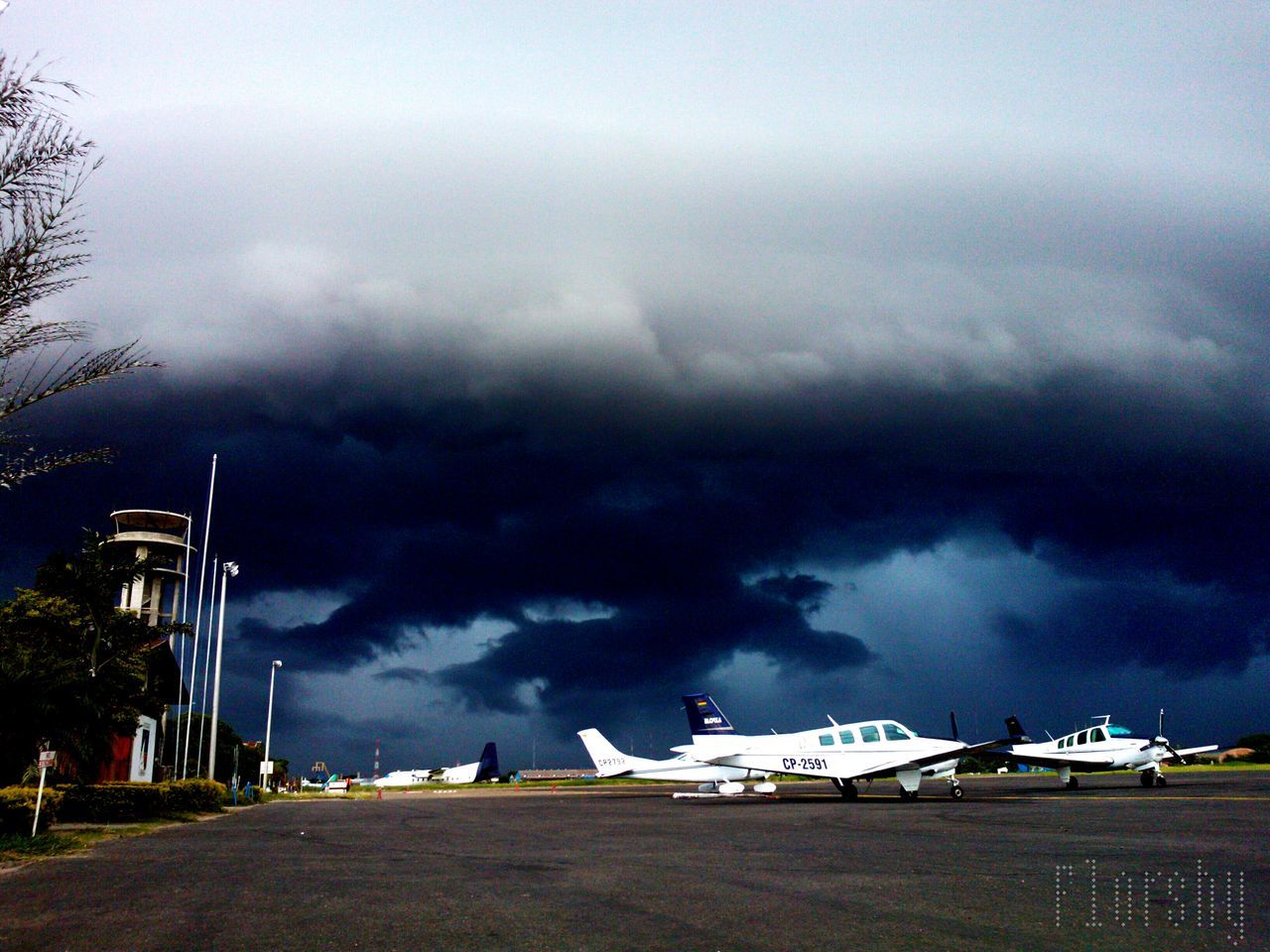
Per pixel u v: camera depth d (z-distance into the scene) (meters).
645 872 12.12
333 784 109.31
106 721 24.47
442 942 7.42
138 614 31.83
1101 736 41.62
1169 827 18.50
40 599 29.05
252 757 115.12
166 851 16.83
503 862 13.77
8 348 8.85
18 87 8.73
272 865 13.91
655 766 53.81
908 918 8.38
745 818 24.94
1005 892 9.95
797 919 8.34
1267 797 30.84
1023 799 31.98
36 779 25.14
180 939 7.72
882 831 18.78
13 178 8.73
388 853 15.73
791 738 34.56
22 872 13.38
